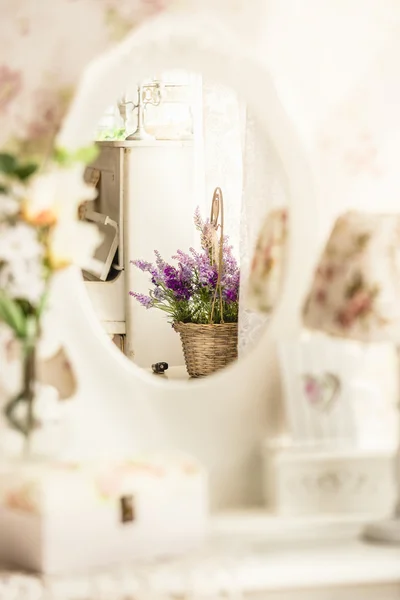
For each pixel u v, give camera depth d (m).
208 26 1.75
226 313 2.44
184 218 3.10
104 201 3.13
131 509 1.56
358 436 1.87
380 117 1.90
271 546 1.66
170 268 2.54
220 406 1.81
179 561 1.58
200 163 2.95
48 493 1.49
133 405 1.77
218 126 2.70
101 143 3.11
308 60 1.87
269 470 1.74
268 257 1.86
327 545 1.66
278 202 2.06
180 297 2.51
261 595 1.57
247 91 1.79
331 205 1.90
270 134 1.81
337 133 1.89
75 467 1.56
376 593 1.62
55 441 1.64
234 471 1.82
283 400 1.84
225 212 2.69
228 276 2.49
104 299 2.99
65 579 1.48
